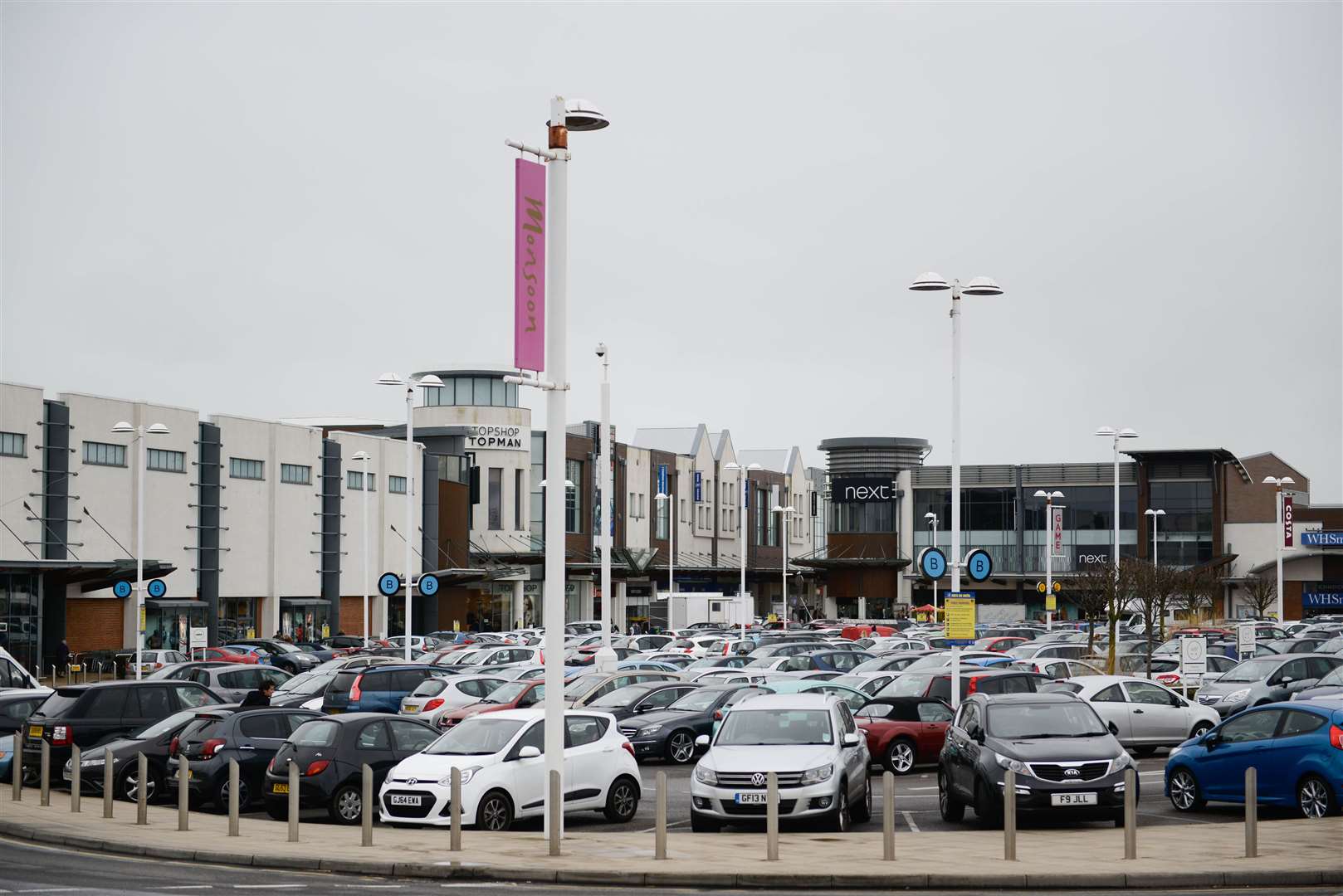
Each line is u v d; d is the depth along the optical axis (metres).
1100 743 19.75
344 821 21.25
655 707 30.95
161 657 50.91
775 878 15.70
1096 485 105.38
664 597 94.06
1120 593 48.44
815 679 34.94
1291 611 99.88
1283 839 17.78
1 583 51.75
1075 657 45.19
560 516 18.31
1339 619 78.75
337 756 21.42
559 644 18.11
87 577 55.97
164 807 23.86
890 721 27.23
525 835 19.22
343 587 77.50
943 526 109.62
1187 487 102.62
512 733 20.73
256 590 70.25
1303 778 19.62
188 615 65.25
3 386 55.69
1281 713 20.30
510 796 20.25
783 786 19.44
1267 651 49.03
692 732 29.84
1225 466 102.62
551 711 17.89
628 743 21.81
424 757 20.59
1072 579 63.19
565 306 18.50
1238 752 20.47
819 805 19.42
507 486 94.31
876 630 70.38
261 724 23.81
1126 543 104.31
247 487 69.88
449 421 93.88
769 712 20.88
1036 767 19.25
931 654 41.88
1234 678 35.53
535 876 16.25
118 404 61.50
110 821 21.78
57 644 54.44
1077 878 15.39
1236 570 101.00
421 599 85.69
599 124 18.66
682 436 118.19
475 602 91.31
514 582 94.44
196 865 17.80
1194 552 102.25
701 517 117.06
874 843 18.33
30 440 56.75
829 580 111.69
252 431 70.38
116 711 26.19
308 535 74.50
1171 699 29.94
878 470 113.31
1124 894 15.05
